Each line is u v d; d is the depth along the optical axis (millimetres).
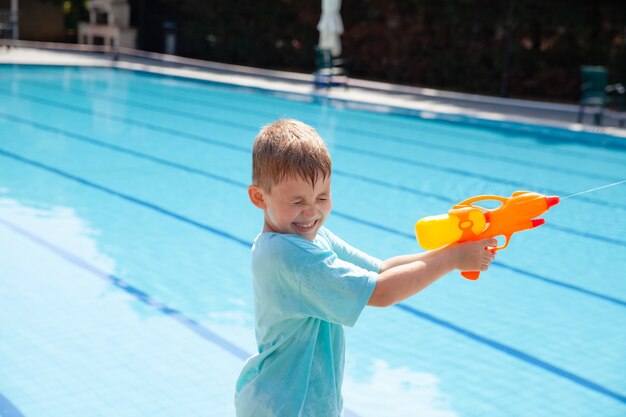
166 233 5031
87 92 12648
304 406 1535
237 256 4613
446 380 3090
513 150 9055
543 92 14484
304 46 17750
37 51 17562
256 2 18000
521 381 3104
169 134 9156
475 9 14703
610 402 2947
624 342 3535
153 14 19938
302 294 1473
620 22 13305
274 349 1563
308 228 1521
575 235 5434
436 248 1504
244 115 11000
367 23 16672
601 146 9555
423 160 8188
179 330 3459
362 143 9164
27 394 2818
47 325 3441
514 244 5156
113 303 3746
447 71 15422
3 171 6633
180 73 15047
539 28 14266
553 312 3895
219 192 6281
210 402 2816
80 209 5520
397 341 3457
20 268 4172
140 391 2875
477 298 4047
